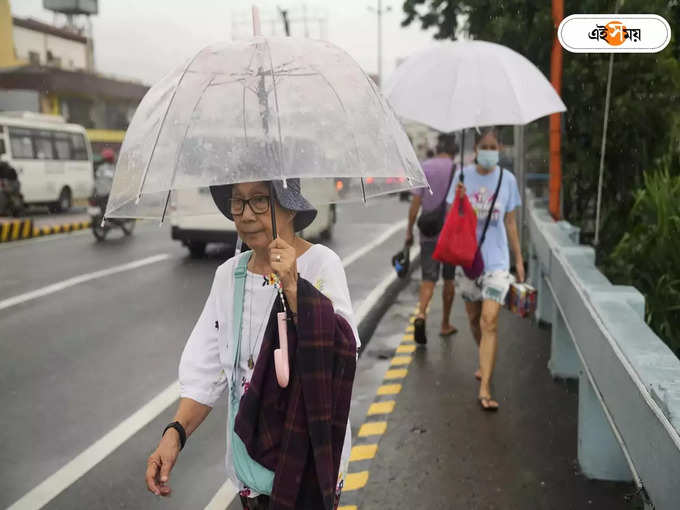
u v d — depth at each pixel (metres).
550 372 5.60
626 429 2.65
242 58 1.90
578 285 4.02
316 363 1.86
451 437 4.40
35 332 7.18
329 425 1.87
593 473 3.81
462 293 5.29
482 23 8.59
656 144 7.04
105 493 3.83
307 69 1.91
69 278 10.13
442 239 5.00
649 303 4.62
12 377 5.77
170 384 5.57
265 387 1.94
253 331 2.04
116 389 5.47
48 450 4.38
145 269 10.84
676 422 2.04
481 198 5.06
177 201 2.26
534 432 4.45
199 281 9.78
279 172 1.77
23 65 39.22
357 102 1.93
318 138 1.83
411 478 3.86
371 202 26.05
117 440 4.53
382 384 5.47
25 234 15.32
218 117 1.84
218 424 4.82
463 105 4.64
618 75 7.05
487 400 4.86
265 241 1.99
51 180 23.84
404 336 6.91
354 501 3.62
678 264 4.87
